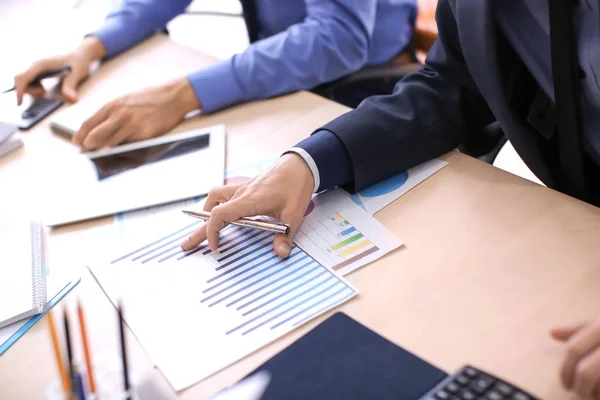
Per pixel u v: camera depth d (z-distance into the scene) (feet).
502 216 2.86
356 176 3.09
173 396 2.24
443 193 3.05
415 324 2.40
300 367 2.25
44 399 2.27
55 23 7.80
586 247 2.65
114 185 3.40
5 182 3.56
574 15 2.78
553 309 2.39
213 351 2.38
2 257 2.91
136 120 3.82
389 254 2.73
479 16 2.97
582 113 3.06
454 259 2.66
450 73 3.39
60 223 3.15
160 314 2.56
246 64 4.03
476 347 2.28
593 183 3.35
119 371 2.28
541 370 2.18
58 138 3.93
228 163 3.48
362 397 2.12
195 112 4.05
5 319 2.57
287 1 4.81
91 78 4.52
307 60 4.10
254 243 2.89
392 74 4.73
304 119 3.80
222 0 9.35
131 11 4.84
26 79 4.41
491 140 3.83
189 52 4.73
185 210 3.06
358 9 4.22
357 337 2.34
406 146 3.19
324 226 2.93
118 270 2.81
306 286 2.61
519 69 3.23
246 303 2.57
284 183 2.98
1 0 8.35
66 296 2.71
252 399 2.16
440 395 2.00
